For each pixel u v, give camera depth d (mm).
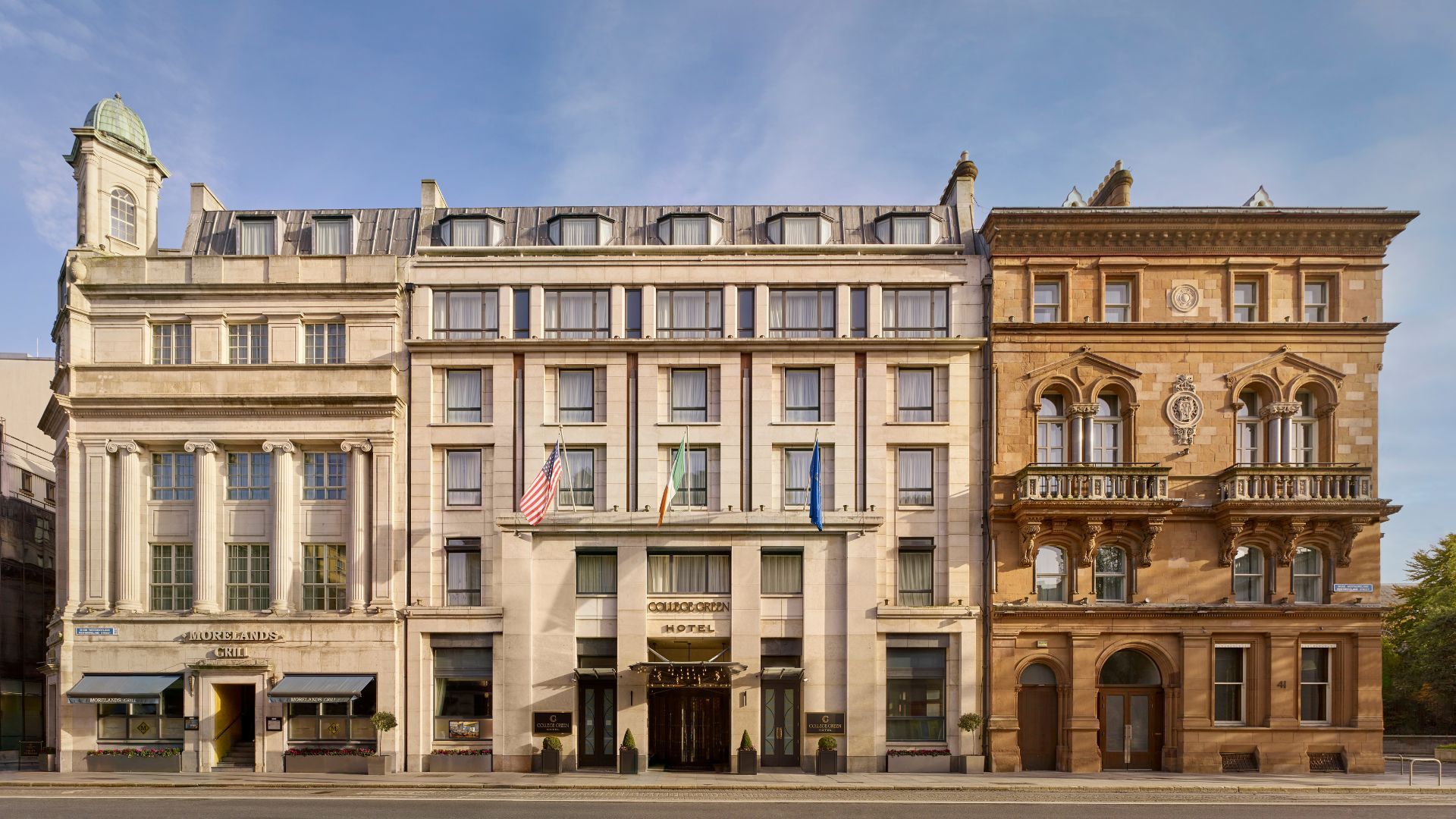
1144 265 31109
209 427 30734
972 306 31422
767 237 33562
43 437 46312
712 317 31797
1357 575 30031
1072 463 30250
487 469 31078
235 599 30828
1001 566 30391
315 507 30953
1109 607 29562
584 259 31766
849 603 30047
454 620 30188
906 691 30391
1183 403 30625
